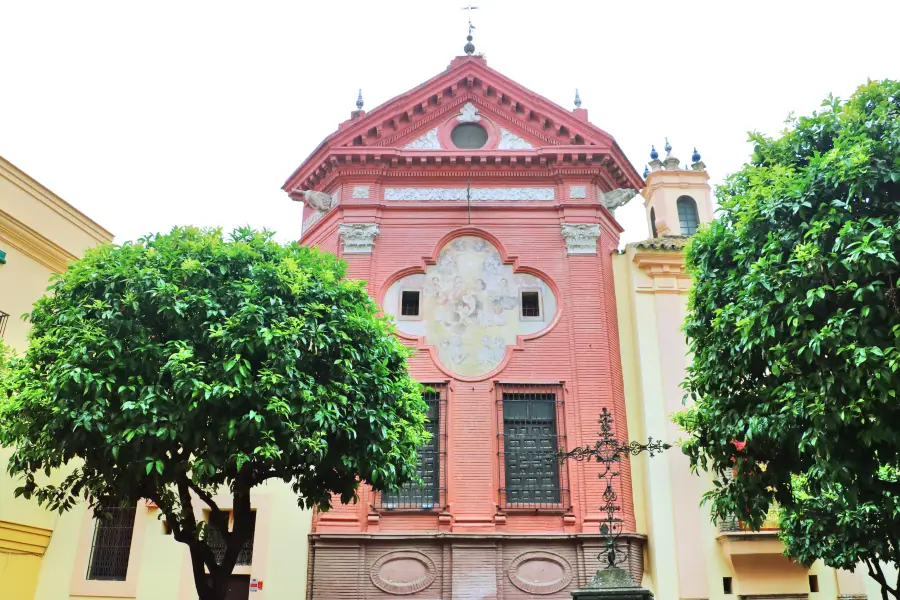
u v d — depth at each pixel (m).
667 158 24.75
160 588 18.28
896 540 13.80
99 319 12.63
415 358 19.95
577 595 11.67
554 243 21.28
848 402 10.62
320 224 22.06
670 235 22.17
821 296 10.66
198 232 14.30
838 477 10.65
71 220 20.25
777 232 12.23
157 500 13.40
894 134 11.45
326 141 21.66
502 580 18.08
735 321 12.48
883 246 10.39
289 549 18.25
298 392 12.60
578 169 21.69
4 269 18.14
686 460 19.27
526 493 18.98
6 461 17.88
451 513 18.56
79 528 18.97
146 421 11.92
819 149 13.20
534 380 19.84
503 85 22.30
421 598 17.92
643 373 20.11
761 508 12.55
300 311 13.59
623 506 18.75
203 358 12.80
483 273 21.00
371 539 18.27
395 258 21.03
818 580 18.69
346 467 13.25
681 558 18.47
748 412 12.36
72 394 12.08
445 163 21.55
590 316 20.38
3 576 17.77
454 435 19.28
